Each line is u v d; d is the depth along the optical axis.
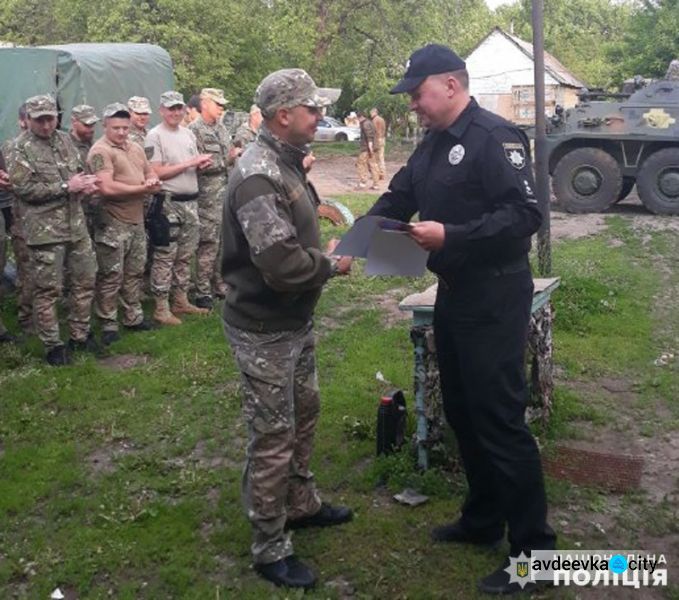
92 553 3.64
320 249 3.33
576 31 50.16
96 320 6.97
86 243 6.09
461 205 3.17
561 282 7.60
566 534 3.76
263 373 3.25
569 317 6.90
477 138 3.11
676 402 5.31
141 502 4.08
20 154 5.70
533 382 4.75
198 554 3.62
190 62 22.62
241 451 4.64
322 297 7.84
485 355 3.20
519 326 3.21
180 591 3.38
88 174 6.27
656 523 3.84
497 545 3.63
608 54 30.00
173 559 3.58
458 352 3.28
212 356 6.14
